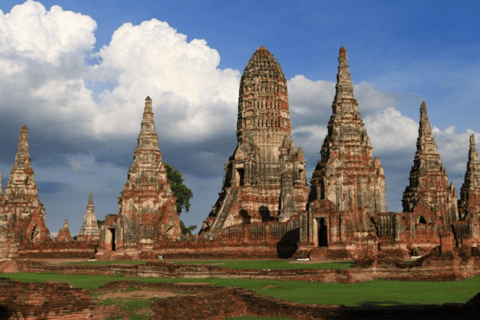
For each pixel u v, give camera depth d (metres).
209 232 113.62
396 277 55.72
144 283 52.97
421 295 44.81
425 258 56.34
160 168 113.88
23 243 119.75
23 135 129.88
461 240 89.00
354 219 91.88
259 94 133.00
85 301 39.91
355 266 56.88
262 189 126.06
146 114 115.56
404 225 89.44
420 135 124.19
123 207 107.19
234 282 54.25
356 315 37.00
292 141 124.56
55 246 115.44
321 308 38.41
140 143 113.38
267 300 41.50
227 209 121.38
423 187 120.12
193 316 40.53
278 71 135.50
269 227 100.62
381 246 87.50
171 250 105.06
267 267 65.62
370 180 98.19
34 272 78.31
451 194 120.44
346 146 97.62
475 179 129.88
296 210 114.00
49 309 37.91
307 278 54.91
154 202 109.44
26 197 126.19
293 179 119.94
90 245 112.38
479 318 35.47
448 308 36.44
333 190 90.31
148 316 41.28
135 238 105.69
